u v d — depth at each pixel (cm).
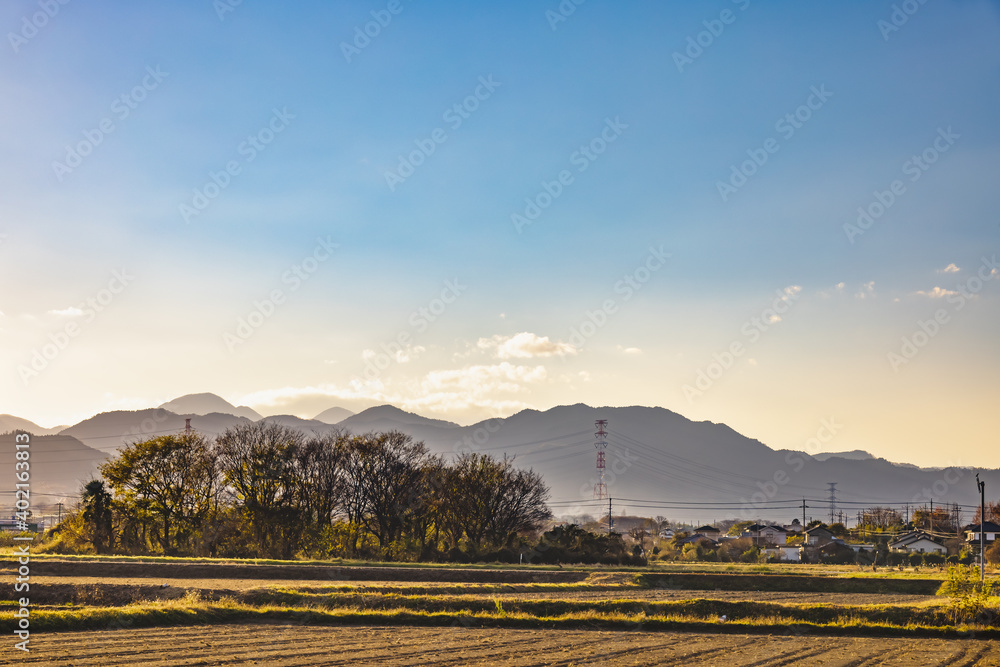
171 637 3353
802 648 3384
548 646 3344
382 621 4009
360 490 9831
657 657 3106
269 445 9631
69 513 9444
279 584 5562
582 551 9731
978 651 3328
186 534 9181
